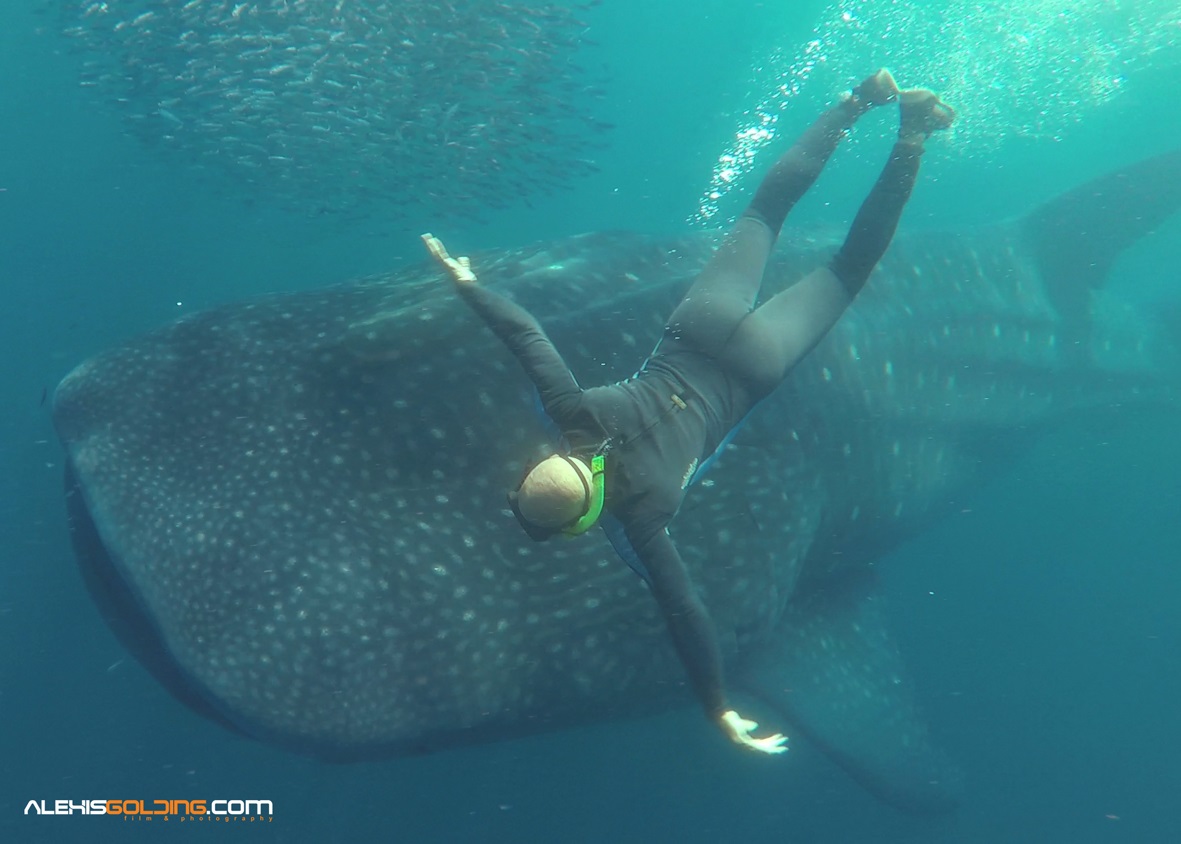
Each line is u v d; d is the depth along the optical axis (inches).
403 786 278.7
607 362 159.9
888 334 204.4
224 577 140.2
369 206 394.6
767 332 101.1
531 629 146.9
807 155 112.6
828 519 191.8
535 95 357.1
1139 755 355.6
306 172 369.4
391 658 140.3
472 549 146.0
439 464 148.7
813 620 201.8
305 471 147.2
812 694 189.5
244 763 277.1
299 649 138.3
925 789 196.1
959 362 221.5
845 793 313.3
